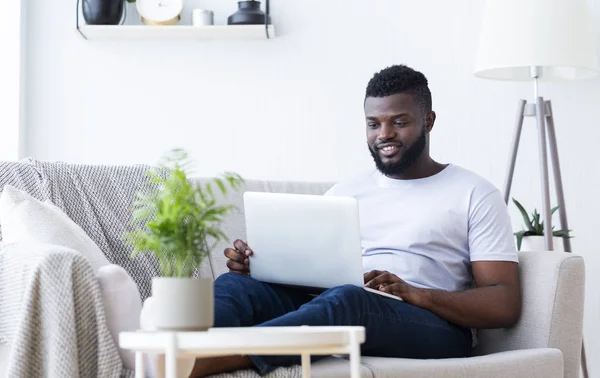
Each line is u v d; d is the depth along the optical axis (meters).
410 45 3.87
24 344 1.86
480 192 2.48
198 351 1.40
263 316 2.25
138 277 2.58
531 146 3.88
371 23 3.87
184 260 1.51
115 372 1.86
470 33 3.87
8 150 3.75
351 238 2.17
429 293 2.30
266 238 2.28
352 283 2.20
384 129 2.53
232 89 3.87
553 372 2.19
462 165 3.88
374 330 2.16
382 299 2.21
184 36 3.83
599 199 3.88
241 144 3.87
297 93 3.87
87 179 2.67
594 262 3.87
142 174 2.76
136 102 3.87
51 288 1.86
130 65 3.88
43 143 3.85
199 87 3.87
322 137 3.86
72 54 3.87
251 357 1.89
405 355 2.26
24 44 3.83
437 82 3.88
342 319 2.03
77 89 3.87
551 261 2.33
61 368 1.82
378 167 2.58
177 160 1.59
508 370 2.11
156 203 1.53
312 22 3.87
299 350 1.44
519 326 2.36
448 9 3.88
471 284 2.55
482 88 3.87
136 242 1.58
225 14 3.86
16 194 2.24
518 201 3.88
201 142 3.87
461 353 2.37
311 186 2.94
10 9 3.76
